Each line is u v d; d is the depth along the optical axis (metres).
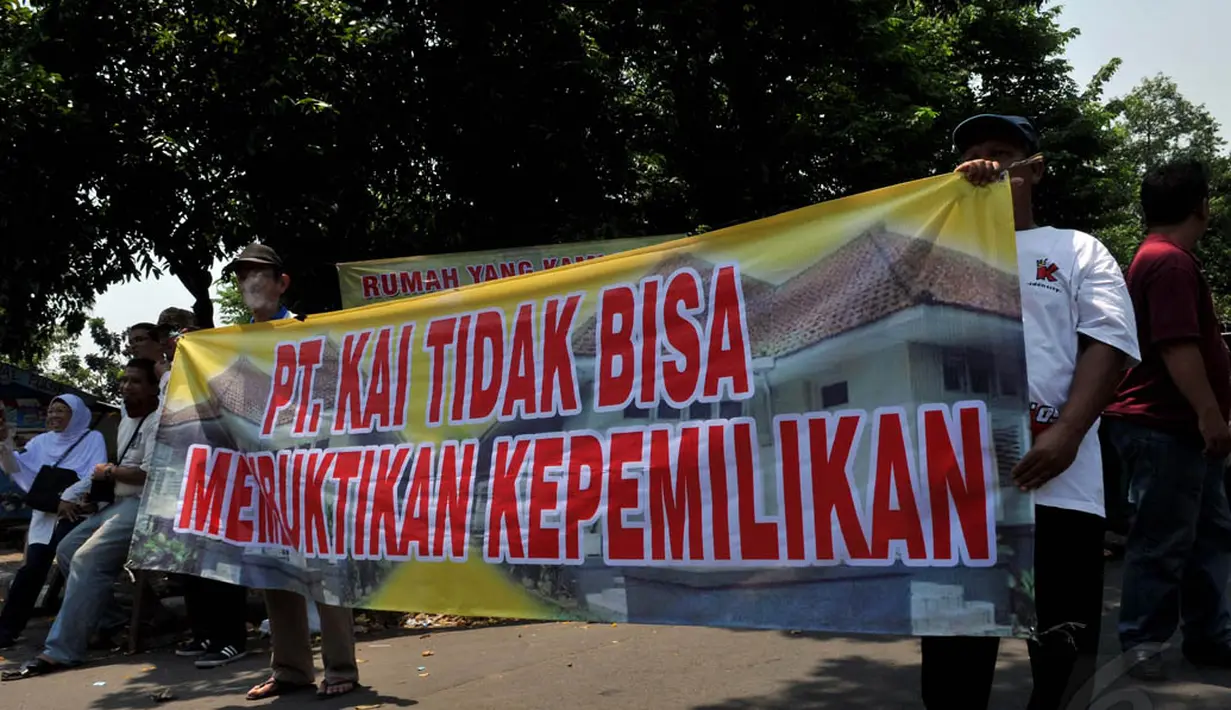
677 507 2.86
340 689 4.39
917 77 12.06
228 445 4.23
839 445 2.59
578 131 9.24
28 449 6.41
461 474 3.42
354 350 3.88
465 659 5.07
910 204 2.57
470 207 9.52
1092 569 2.46
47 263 8.09
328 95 8.52
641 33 10.11
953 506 2.39
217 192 8.41
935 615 2.38
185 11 8.28
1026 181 2.61
